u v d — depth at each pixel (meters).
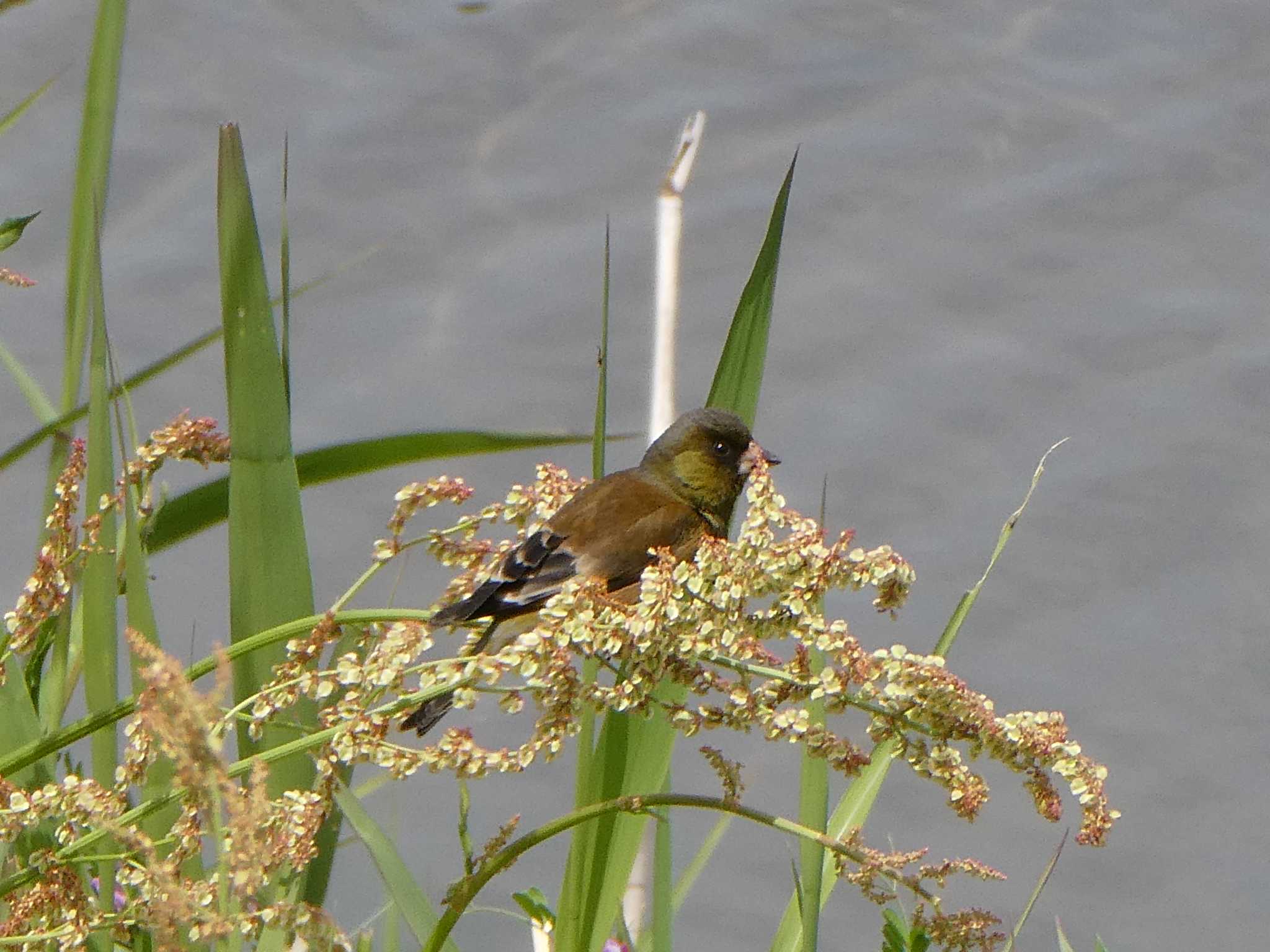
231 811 3.64
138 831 4.27
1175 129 16.03
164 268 14.46
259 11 16.28
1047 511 13.65
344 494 13.45
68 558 4.85
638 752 5.26
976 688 12.65
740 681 4.49
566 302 14.70
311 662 4.62
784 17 16.70
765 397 14.43
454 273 14.81
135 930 4.77
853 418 14.25
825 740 4.39
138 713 4.38
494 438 5.95
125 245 14.61
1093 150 15.99
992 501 13.72
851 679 4.32
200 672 4.68
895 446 14.03
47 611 4.88
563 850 11.01
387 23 16.30
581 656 4.65
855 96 16.25
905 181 15.79
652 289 14.88
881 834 12.09
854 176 15.71
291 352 14.21
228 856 3.66
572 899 5.22
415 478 13.56
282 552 5.38
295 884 4.76
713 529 7.92
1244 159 15.82
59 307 14.19
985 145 16.03
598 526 7.22
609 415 14.15
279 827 4.33
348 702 4.39
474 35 16.33
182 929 3.92
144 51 15.84
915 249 15.35
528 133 15.76
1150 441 14.07
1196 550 13.48
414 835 10.86
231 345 5.34
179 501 5.82
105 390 4.91
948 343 14.72
